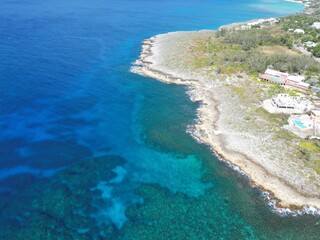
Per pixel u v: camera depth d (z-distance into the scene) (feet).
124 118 321.32
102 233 198.49
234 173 247.29
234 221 208.85
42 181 234.58
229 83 386.93
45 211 210.18
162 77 411.34
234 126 299.58
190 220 209.67
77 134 291.79
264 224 206.39
